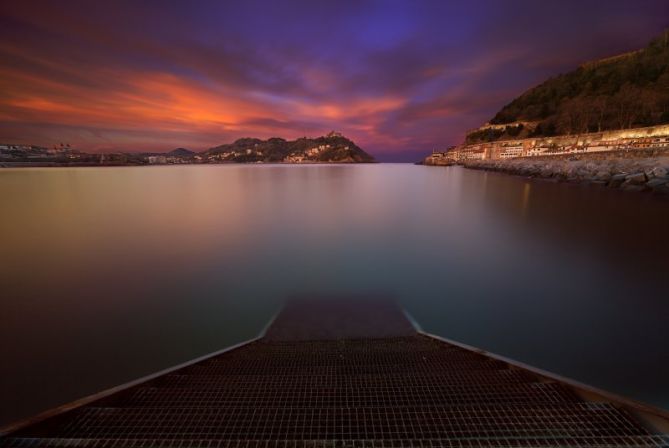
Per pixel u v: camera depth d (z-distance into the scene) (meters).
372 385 3.03
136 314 6.23
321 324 5.71
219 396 2.83
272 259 10.19
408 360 3.85
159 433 2.14
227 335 5.40
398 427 2.13
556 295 6.98
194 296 7.20
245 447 1.81
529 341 5.03
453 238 12.78
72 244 12.02
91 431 2.21
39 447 1.83
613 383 3.92
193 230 14.69
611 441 1.85
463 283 7.84
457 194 29.27
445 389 2.89
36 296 7.11
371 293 7.30
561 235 12.83
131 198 27.19
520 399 2.72
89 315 6.20
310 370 3.61
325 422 2.21
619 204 19.75
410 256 10.37
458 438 1.87
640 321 5.67
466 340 5.10
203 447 1.81
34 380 4.12
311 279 8.31
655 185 22.27
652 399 3.63
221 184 43.38
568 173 35.41
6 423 3.40
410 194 29.89
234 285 7.87
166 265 9.55
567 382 2.85
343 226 15.45
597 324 5.59
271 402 2.71
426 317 5.98
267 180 52.38
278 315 6.14
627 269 8.62
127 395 2.87
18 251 11.06
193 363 3.84
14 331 5.53
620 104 73.69
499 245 11.53
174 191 33.75
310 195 29.59
